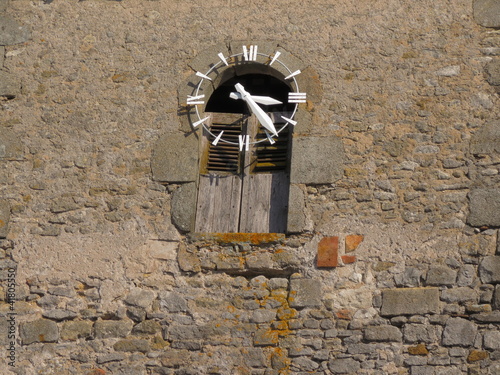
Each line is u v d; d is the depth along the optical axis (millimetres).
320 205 34219
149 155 35469
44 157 35781
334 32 36250
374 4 36469
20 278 34500
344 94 35438
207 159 36031
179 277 34094
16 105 36500
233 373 32938
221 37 36656
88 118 36094
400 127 34812
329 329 33031
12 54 37188
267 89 37938
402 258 33406
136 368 33344
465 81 35156
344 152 34719
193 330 33500
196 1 37281
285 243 34000
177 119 35812
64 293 34250
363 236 33781
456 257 33219
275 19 36656
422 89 35219
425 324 32719
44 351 33750
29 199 35312
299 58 36000
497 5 35938
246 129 36312
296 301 33375
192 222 34781
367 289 33250
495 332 32406
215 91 38031
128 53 36812
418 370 32344
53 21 37531
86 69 36750
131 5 37500
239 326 33344
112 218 34875
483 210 33531
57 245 34750
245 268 33906
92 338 33750
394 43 35875
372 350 32688
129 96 36250
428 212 33781
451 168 34188
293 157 34781
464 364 32250
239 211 35281
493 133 34344
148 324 33719
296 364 32812
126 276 34219
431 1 36312
